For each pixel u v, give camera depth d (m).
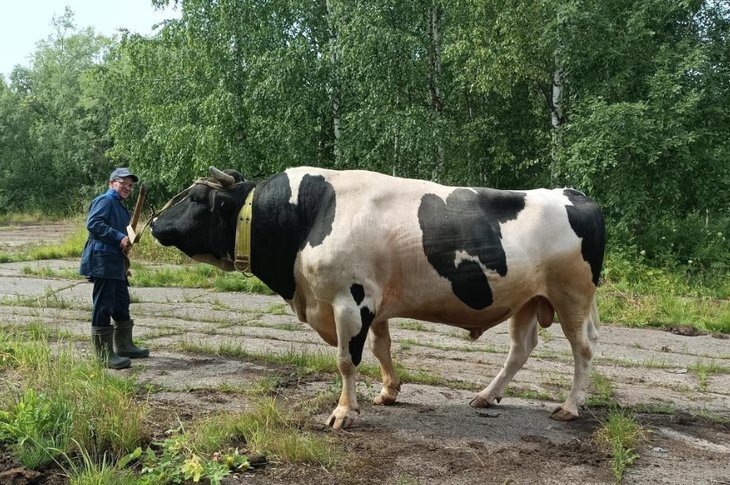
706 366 7.18
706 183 14.06
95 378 5.04
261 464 4.04
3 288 10.82
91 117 34.72
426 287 4.86
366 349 7.28
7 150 38.75
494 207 4.98
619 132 13.26
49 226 28.47
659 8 13.99
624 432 4.68
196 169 18.41
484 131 18.59
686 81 13.78
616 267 12.39
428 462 4.19
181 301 10.14
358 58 16.22
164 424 4.62
